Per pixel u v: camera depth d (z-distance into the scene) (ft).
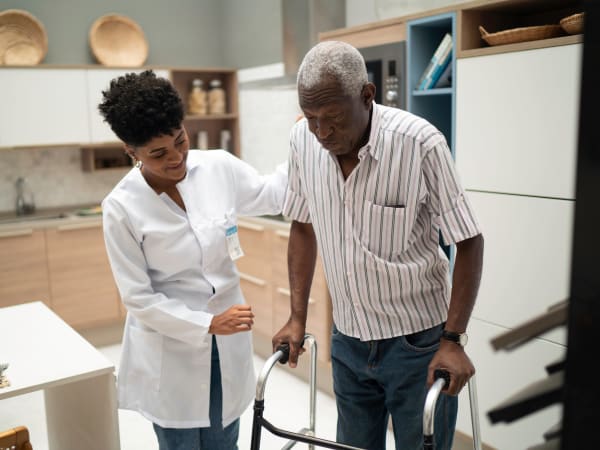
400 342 4.82
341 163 4.60
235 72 15.39
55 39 13.93
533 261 7.09
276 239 11.38
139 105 4.49
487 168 7.52
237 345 5.70
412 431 4.97
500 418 1.23
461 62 7.70
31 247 12.46
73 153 14.42
